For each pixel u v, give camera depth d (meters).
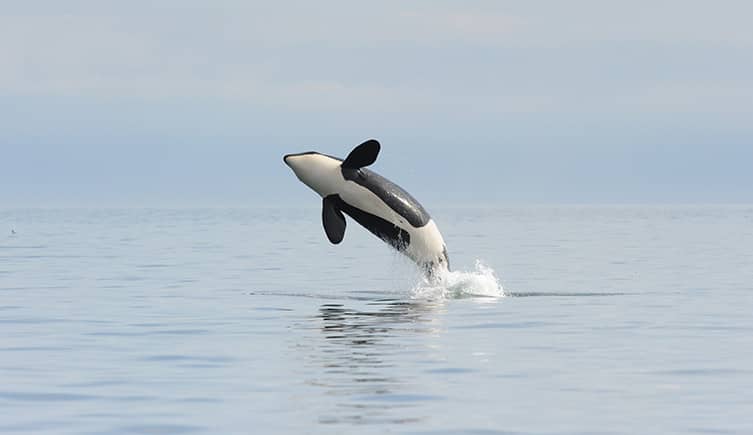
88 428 54.94
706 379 67.88
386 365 72.69
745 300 116.38
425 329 90.62
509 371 70.62
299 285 137.00
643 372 70.38
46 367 72.88
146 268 169.38
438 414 57.72
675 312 104.12
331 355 77.00
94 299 118.31
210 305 111.06
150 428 54.81
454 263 186.50
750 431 53.97
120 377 68.88
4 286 135.75
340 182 106.69
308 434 53.44
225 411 58.50
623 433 53.62
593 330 90.50
